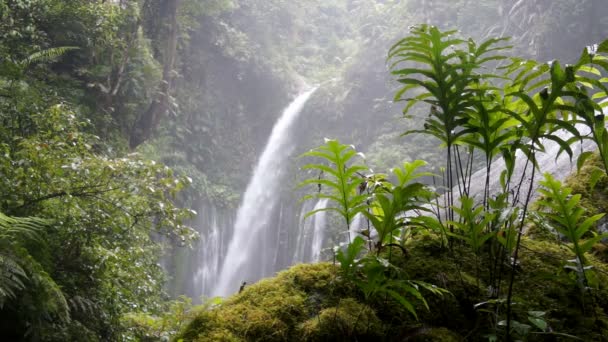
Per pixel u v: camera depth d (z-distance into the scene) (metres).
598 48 1.33
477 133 1.71
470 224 1.54
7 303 3.57
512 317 1.48
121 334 4.75
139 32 11.84
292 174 18.17
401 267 1.61
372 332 1.40
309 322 1.39
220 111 18.50
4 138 5.12
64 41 9.78
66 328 4.11
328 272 1.57
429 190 1.55
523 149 1.52
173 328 4.23
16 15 8.35
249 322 1.37
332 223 14.95
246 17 20.48
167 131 15.70
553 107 1.41
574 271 1.57
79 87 10.25
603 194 2.34
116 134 10.71
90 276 4.71
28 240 3.86
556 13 13.48
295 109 19.58
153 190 4.84
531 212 1.55
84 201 4.82
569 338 1.44
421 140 15.60
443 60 1.60
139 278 5.58
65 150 4.89
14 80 5.67
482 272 1.64
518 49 14.01
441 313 1.49
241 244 17.55
